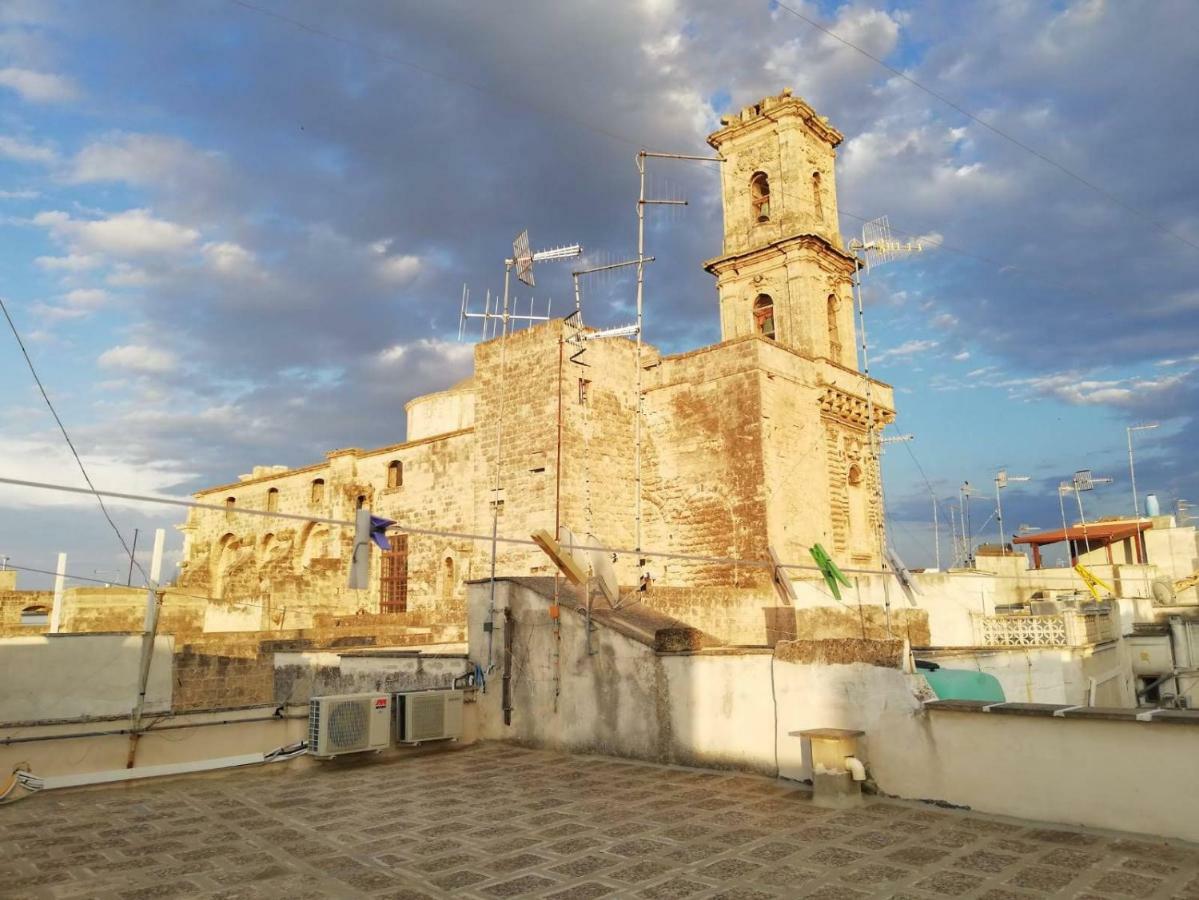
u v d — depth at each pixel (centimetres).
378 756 1572
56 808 1191
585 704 1596
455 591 3728
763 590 2692
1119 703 2509
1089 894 805
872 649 1251
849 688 1262
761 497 3067
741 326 3856
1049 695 2036
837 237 4031
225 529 5350
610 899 822
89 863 945
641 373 3462
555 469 3181
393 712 1622
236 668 2831
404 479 4172
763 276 3819
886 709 1222
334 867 927
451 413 4800
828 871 888
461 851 981
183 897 838
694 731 1434
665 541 3331
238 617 3681
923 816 1102
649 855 955
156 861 952
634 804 1187
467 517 3772
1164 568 5134
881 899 806
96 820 1127
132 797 1260
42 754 1303
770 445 3145
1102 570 4556
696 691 1443
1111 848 940
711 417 3272
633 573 3316
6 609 3722
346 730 1498
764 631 2666
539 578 1831
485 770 1451
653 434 3459
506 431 3412
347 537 4328
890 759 1211
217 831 1073
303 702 1617
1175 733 972
